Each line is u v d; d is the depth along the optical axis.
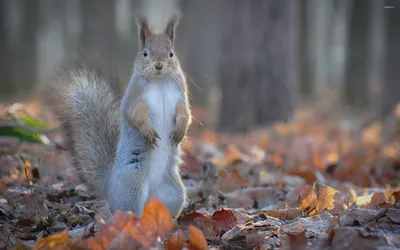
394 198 9.12
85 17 35.50
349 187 11.14
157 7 80.56
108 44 35.34
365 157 15.19
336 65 71.19
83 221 8.68
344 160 14.64
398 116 20.36
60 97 10.11
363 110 38.22
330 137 22.67
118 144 8.72
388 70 27.58
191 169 12.38
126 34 52.09
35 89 42.09
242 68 21.62
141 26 8.68
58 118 10.08
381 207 8.27
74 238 7.68
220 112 22.14
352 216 7.82
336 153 16.19
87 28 35.44
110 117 9.87
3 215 8.91
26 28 47.38
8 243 7.39
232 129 21.67
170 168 8.55
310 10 52.97
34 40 47.59
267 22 21.47
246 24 21.53
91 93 10.02
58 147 12.25
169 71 8.34
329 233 6.99
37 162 11.84
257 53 21.53
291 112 21.92
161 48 8.33
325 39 72.31
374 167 13.83
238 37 21.59
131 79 8.62
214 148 16.33
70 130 9.93
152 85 8.41
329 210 8.70
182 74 8.66
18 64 46.91
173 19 8.76
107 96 10.02
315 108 39.34
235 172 11.27
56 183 11.00
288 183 11.52
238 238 7.30
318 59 73.12
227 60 21.81
